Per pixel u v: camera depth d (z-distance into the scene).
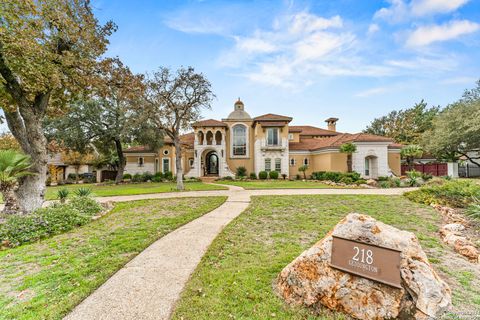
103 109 26.31
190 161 33.62
